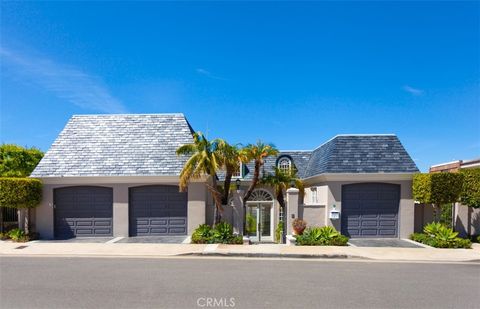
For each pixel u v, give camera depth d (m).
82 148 19.36
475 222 17.66
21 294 8.17
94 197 18.48
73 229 18.36
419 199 17.03
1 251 14.28
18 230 17.33
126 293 8.21
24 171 25.28
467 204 16.94
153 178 18.25
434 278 9.92
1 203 16.62
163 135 19.91
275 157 24.55
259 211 22.42
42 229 18.12
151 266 11.38
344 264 11.91
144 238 17.66
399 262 12.33
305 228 17.05
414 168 17.89
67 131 20.14
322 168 18.78
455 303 7.71
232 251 13.74
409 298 8.02
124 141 19.66
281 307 7.29
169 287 8.73
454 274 10.45
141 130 20.14
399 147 18.69
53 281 9.36
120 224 18.25
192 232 18.20
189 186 18.34
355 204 18.05
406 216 17.77
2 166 24.64
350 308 7.29
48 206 18.20
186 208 18.55
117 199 18.33
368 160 18.20
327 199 17.86
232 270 10.77
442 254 13.57
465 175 17.02
